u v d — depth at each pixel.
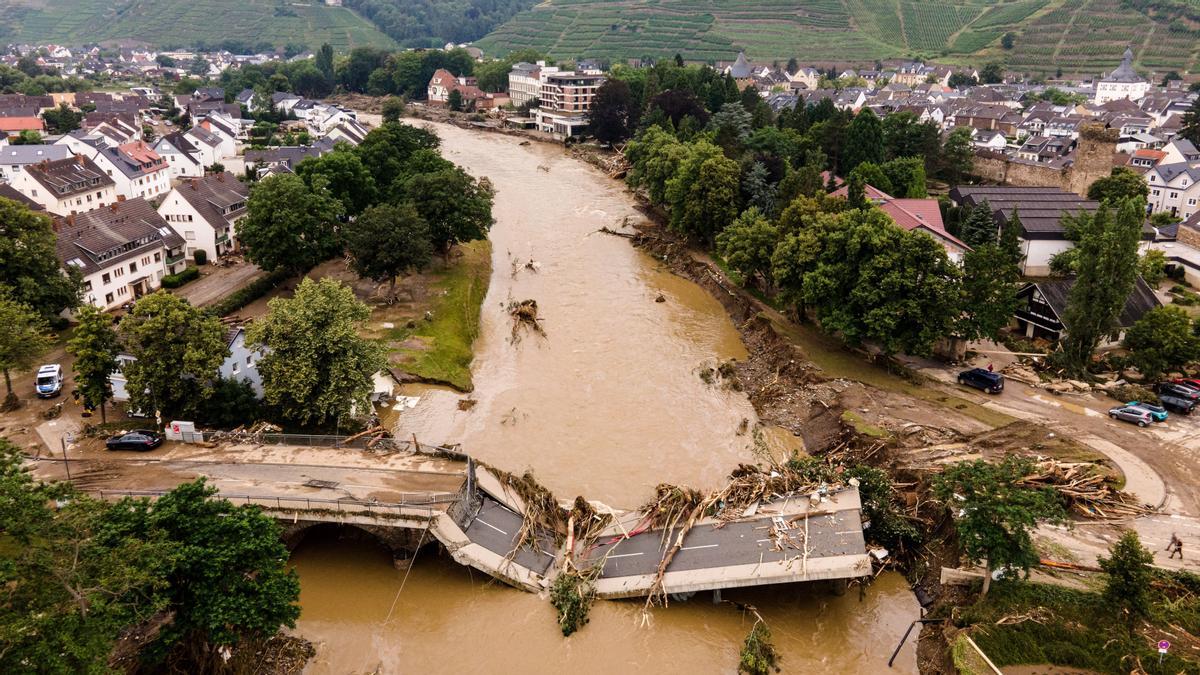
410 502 56.81
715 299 110.38
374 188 124.81
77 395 70.81
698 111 190.50
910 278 78.94
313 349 67.00
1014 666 45.31
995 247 85.12
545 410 78.69
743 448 72.00
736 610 53.03
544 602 53.25
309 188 112.25
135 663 43.44
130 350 66.75
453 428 74.75
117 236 99.50
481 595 54.12
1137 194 131.50
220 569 41.69
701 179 124.50
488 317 102.75
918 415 73.06
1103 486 60.28
